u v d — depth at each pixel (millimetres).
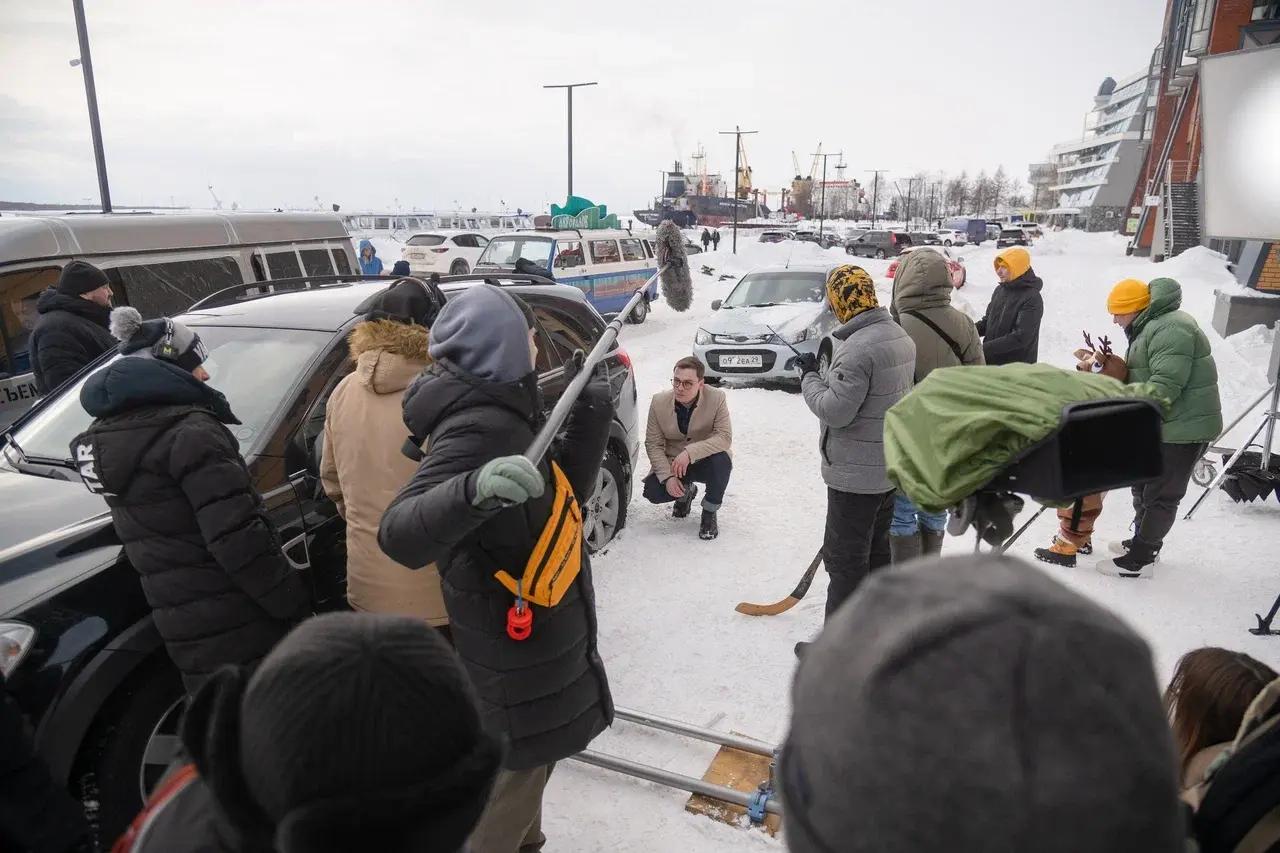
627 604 4129
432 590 2484
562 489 1965
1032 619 545
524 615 1852
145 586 2262
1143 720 536
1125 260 29609
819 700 616
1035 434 1360
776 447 7023
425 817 732
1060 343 11758
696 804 2658
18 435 3264
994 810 501
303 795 712
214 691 876
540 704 1934
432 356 1921
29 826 1934
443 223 43781
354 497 2475
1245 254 12609
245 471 2283
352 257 9211
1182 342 3941
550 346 4359
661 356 11562
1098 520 5340
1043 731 506
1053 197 124625
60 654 2203
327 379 3096
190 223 7422
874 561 3574
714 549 4844
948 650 539
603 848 2494
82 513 2582
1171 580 4301
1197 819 1052
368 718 724
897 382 3129
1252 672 1516
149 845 909
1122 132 89625
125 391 2143
